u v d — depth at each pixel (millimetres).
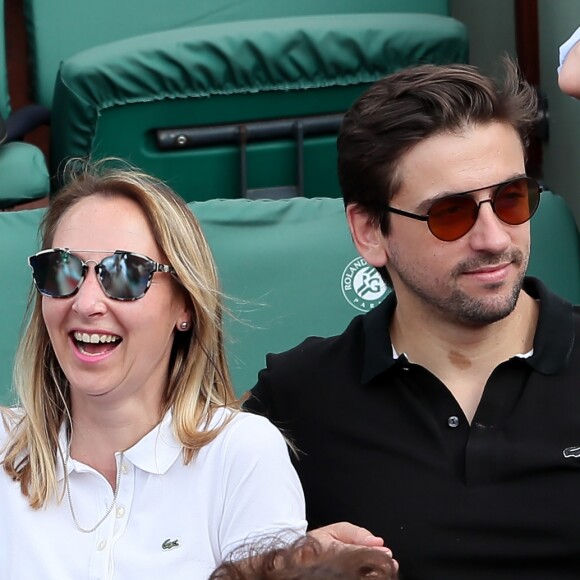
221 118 11289
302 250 10039
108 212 6980
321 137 11562
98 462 7102
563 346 7293
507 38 14688
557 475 7184
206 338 7184
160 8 13719
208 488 6953
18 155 11227
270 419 7840
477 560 7180
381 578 5234
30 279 9773
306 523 7004
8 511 7055
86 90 10914
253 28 11070
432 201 6977
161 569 6801
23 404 7215
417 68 7270
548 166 13930
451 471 7246
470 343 7312
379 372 7438
